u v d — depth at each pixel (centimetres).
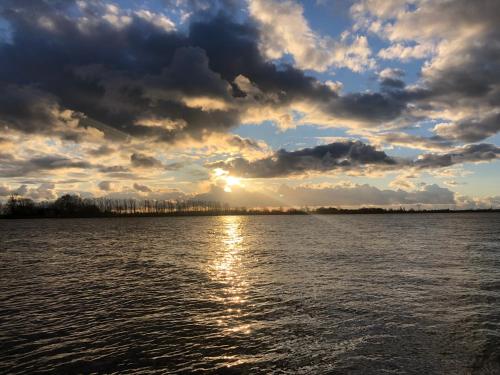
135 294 2759
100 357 1580
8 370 1470
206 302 2480
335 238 8231
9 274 3766
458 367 1438
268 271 3712
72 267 4222
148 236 9750
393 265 3997
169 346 1694
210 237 9219
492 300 2427
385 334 1797
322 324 1964
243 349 1644
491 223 17262
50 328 1972
